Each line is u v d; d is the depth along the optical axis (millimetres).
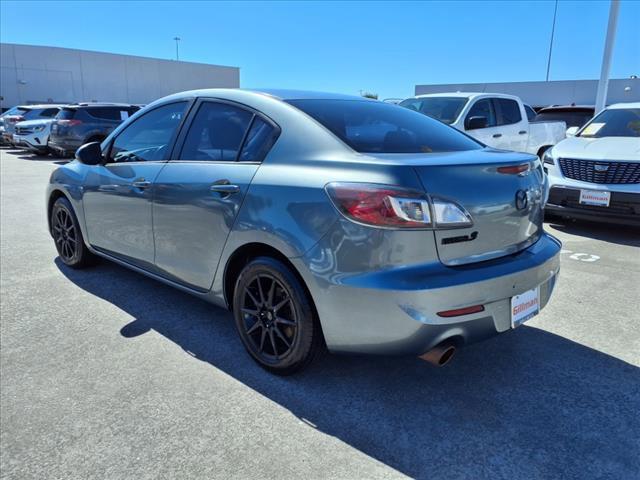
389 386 2734
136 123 3793
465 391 2691
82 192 4105
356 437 2311
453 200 2287
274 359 2783
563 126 10781
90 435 2295
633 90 30469
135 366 2908
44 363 2926
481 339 2445
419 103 8977
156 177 3328
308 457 2174
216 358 3018
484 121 7758
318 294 2410
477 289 2297
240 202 2723
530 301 2596
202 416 2447
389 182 2219
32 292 4047
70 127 14617
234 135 2992
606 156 5820
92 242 4176
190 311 3703
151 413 2463
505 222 2514
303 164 2566
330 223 2334
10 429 2328
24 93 36562
